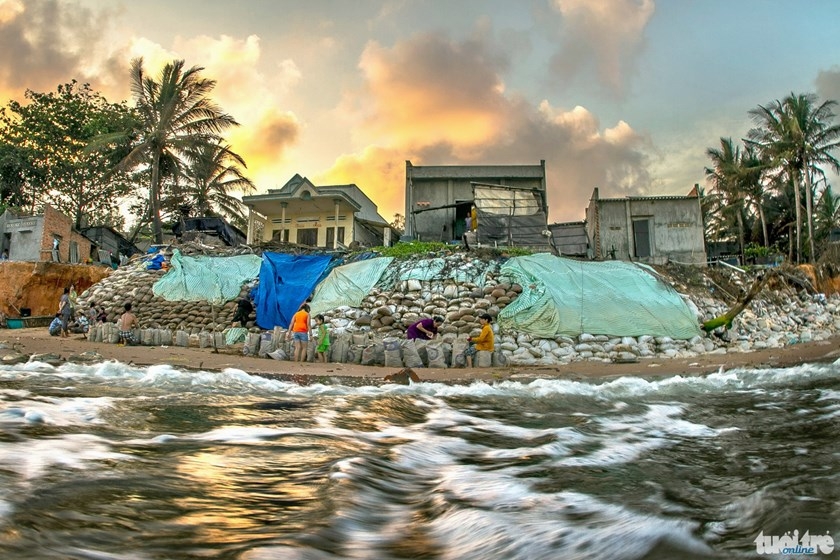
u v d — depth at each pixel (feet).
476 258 67.00
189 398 28.04
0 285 83.46
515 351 57.31
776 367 47.01
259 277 69.87
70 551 9.61
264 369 43.09
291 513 11.96
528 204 85.15
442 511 12.69
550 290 61.57
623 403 31.37
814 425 23.25
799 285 81.10
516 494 14.14
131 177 129.80
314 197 101.35
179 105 109.19
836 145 123.95
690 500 13.65
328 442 19.15
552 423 25.07
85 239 110.22
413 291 64.34
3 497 11.91
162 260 76.33
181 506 12.12
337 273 68.39
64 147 125.70
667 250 91.61
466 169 99.19
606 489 14.62
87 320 69.87
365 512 12.34
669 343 59.67
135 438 18.33
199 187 131.03
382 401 30.45
